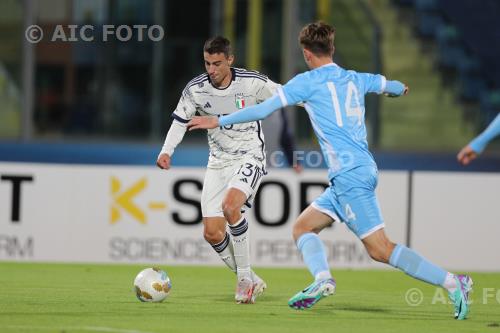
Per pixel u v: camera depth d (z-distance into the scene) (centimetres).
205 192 2222
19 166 3130
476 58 5066
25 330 1723
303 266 3123
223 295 2344
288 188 3114
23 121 3628
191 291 2425
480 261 3180
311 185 3114
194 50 4256
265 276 2878
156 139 4259
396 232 3159
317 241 1902
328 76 1881
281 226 3117
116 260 3138
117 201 3138
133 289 2386
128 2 4209
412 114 4894
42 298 2217
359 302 2272
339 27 4484
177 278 2755
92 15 4197
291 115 3656
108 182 3141
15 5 4159
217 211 2216
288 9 3819
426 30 5134
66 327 1759
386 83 1941
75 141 4006
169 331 1733
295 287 2605
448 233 3170
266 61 4122
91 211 3141
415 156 3562
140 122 4262
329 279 1839
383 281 2812
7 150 3391
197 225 3127
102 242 3138
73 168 3136
